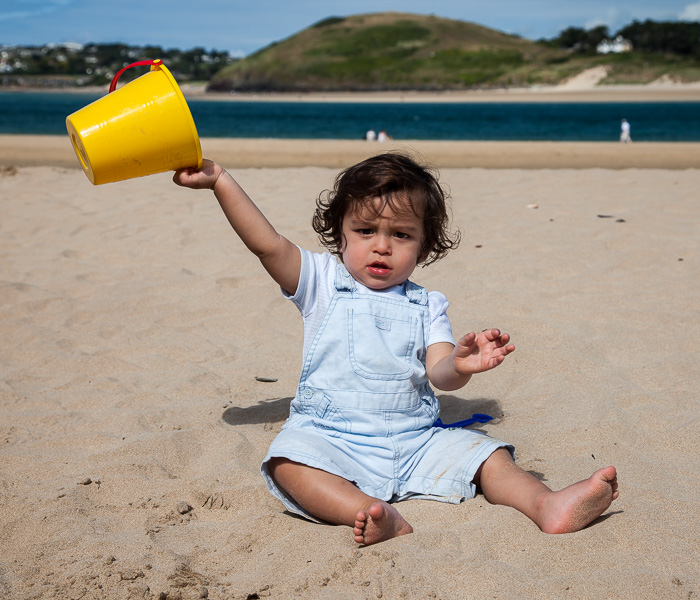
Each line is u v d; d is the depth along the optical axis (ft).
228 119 139.95
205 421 9.17
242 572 6.04
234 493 7.38
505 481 6.87
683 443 8.30
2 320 13.00
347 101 324.80
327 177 29.63
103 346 11.88
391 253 7.12
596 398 9.43
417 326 7.33
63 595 5.65
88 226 20.39
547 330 11.82
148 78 7.11
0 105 223.92
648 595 5.46
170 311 13.37
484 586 5.56
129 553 6.26
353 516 6.41
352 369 7.07
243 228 7.13
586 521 6.35
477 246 17.39
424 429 7.45
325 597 5.49
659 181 27.30
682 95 303.68
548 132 96.48
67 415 9.37
